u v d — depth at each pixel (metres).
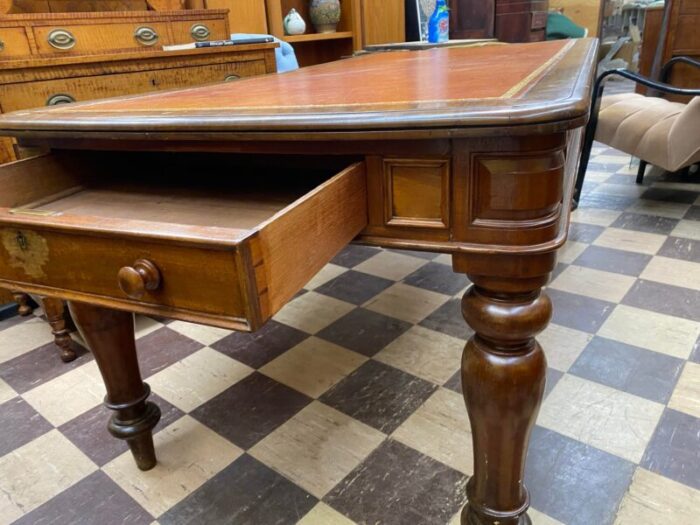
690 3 2.66
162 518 0.91
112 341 0.88
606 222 2.09
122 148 0.74
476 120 0.49
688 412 1.06
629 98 2.30
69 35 1.48
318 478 0.97
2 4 1.52
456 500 0.90
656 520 0.84
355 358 1.34
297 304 1.63
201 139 0.63
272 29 2.45
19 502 0.96
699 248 1.81
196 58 1.68
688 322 1.38
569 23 4.33
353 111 0.56
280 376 1.29
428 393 1.18
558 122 0.48
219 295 0.46
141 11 1.66
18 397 1.27
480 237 0.57
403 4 3.01
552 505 0.88
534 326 0.60
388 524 0.86
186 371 1.33
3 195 0.76
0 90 1.29
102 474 1.02
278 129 0.57
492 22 3.50
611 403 1.10
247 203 0.74
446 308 1.56
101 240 0.52
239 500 0.93
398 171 0.58
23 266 0.60
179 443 1.08
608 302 1.50
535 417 0.67
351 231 0.60
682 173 2.57
